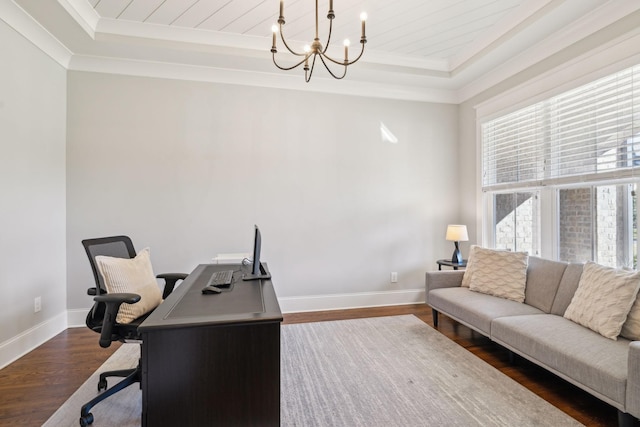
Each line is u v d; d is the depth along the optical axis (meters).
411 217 4.05
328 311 3.74
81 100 3.20
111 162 3.28
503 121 3.48
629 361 1.53
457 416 1.82
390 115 3.98
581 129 2.63
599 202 2.53
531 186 3.11
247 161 3.59
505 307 2.60
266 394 1.47
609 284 2.04
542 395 2.04
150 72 3.34
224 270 2.53
